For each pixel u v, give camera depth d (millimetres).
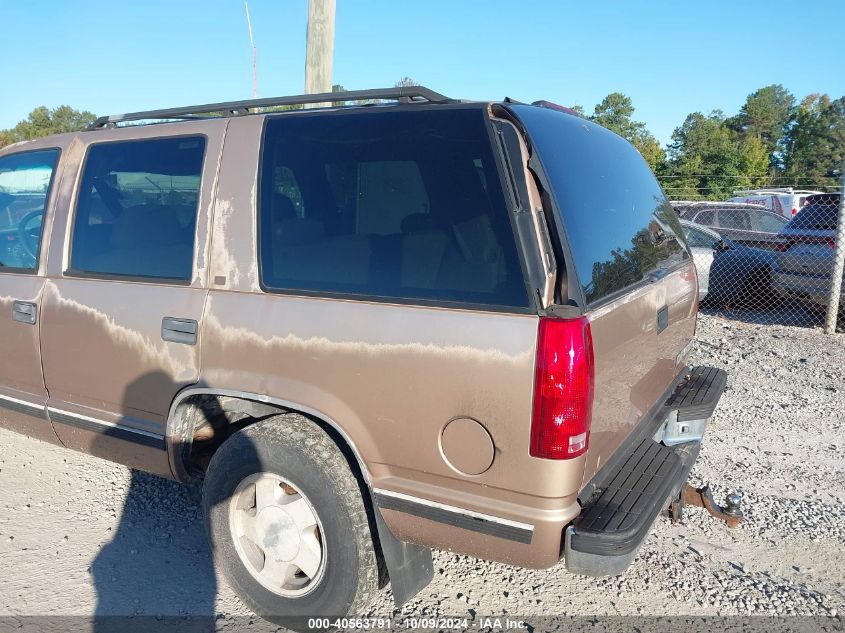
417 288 2510
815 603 3230
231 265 2920
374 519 2725
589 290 2443
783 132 90625
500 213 2373
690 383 3842
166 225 3143
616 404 2670
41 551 3494
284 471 2750
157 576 3328
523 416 2285
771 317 9953
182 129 3199
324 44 6438
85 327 3338
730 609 3178
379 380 2525
